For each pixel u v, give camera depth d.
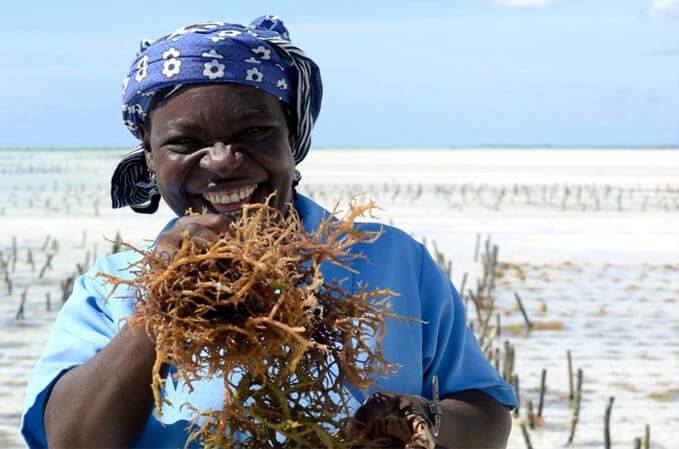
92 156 121.06
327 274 2.25
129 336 1.90
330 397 2.01
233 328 1.70
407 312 2.30
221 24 2.17
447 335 2.39
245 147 2.06
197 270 1.74
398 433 1.91
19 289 12.79
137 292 1.76
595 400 7.79
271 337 1.73
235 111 2.05
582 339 10.02
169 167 2.09
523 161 90.56
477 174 55.88
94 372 1.92
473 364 2.44
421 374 2.30
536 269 14.87
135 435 1.96
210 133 2.06
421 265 2.42
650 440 6.76
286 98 2.14
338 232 1.82
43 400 2.03
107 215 24.05
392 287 2.29
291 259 1.76
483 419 2.33
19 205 27.88
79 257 16.03
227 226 1.81
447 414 2.23
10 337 9.84
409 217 23.48
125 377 1.88
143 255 1.77
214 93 2.05
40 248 17.16
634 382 8.30
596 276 14.25
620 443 6.73
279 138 2.12
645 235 20.17
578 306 11.80
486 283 13.16
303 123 2.25
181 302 1.71
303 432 1.85
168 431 2.10
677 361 9.05
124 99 2.22
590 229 21.30
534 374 8.59
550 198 32.81
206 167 2.04
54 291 12.70
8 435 6.64
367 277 2.27
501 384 2.46
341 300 1.86
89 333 2.18
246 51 2.07
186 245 1.73
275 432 1.89
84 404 1.92
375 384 2.04
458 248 17.31
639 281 13.83
